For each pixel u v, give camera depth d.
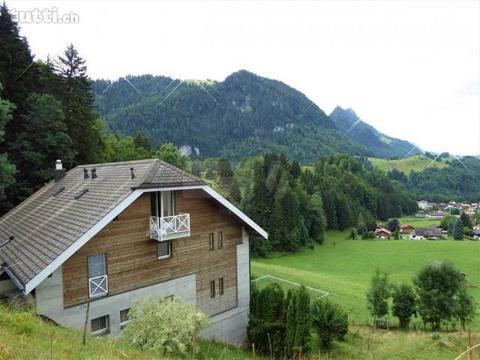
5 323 10.24
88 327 16.05
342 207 108.44
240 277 22.28
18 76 35.88
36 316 13.32
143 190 16.88
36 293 14.55
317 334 22.95
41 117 34.38
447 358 19.42
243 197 92.12
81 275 15.76
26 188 33.16
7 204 32.66
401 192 154.88
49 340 9.72
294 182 97.50
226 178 108.38
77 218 17.05
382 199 139.62
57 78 44.25
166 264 18.64
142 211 17.81
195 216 19.95
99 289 16.23
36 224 19.50
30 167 34.25
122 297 17.02
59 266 14.84
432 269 30.55
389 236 110.38
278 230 81.25
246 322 22.41
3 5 37.94
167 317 13.55
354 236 100.94
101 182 19.98
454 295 30.44
